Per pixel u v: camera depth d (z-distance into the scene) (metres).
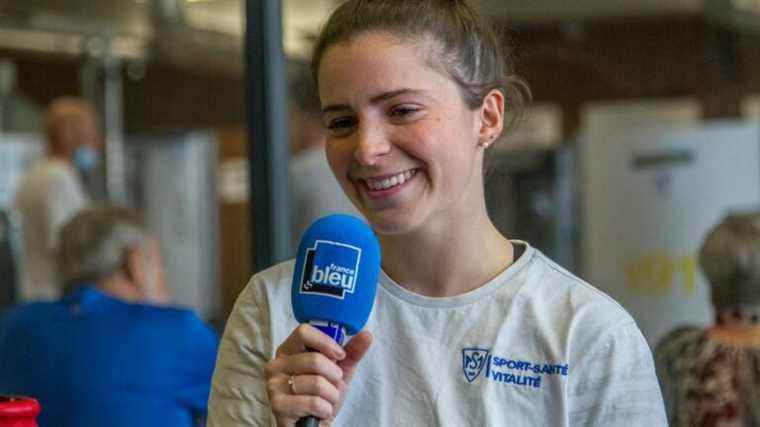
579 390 1.36
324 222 1.36
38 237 4.71
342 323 1.33
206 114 9.09
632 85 8.80
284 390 1.27
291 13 4.50
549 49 8.34
